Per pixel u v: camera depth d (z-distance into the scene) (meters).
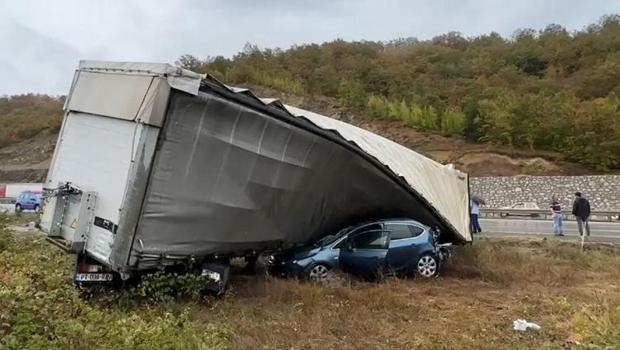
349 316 7.96
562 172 42.19
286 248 10.47
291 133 9.30
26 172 70.56
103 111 8.52
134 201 7.79
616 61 58.88
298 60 87.38
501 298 9.63
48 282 8.37
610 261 13.45
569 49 72.50
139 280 8.42
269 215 9.73
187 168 8.27
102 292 8.37
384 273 10.95
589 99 53.50
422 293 9.95
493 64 72.25
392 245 11.14
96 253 8.08
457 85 64.19
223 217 8.95
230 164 8.77
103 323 6.39
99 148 8.52
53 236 8.66
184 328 6.55
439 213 12.37
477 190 39.97
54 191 8.81
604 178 35.84
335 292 9.38
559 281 11.38
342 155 10.10
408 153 13.99
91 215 8.28
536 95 52.34
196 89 7.91
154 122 7.76
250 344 6.55
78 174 8.84
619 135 41.59
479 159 46.19
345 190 10.71
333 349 6.51
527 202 37.72
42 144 82.06
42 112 100.44
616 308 7.86
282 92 74.06
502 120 47.72
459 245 13.64
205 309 8.34
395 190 11.31
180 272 8.87
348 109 65.88
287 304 8.65
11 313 5.62
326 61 85.00
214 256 9.13
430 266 11.48
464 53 80.50
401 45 93.19
